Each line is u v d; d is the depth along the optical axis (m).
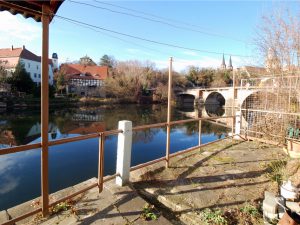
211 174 4.48
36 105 38.62
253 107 7.96
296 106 7.21
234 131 7.73
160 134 20.25
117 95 52.78
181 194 3.68
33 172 11.34
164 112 39.84
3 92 37.22
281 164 5.09
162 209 3.42
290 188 3.48
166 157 4.70
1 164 12.27
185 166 4.84
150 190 3.79
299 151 5.59
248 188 3.96
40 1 2.64
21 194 9.13
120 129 3.72
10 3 2.62
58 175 10.88
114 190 3.61
